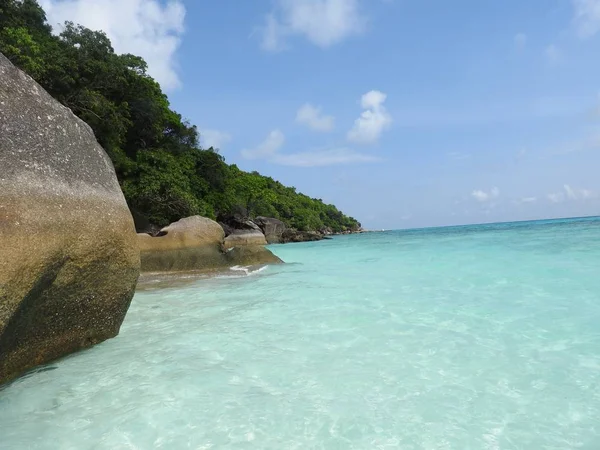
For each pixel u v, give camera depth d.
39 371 4.30
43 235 3.93
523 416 3.24
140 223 27.16
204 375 4.12
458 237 30.33
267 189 69.81
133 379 4.06
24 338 4.13
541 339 4.95
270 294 8.55
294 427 3.12
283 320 6.23
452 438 2.96
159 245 13.09
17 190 3.82
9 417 3.35
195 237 13.70
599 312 6.00
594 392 3.59
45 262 3.93
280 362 4.44
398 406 3.42
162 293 9.19
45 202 4.06
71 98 22.95
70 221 4.29
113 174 5.44
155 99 33.62
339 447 2.87
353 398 3.57
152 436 3.03
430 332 5.35
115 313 5.24
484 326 5.54
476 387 3.74
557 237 21.89
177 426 3.16
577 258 11.95
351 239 47.06
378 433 3.03
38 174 4.12
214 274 12.41
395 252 19.05
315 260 17.22
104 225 4.75
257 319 6.36
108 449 2.88
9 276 3.56
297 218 66.44
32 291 3.84
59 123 4.68
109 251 4.80
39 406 3.53
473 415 3.27
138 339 5.38
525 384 3.77
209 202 37.84
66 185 4.43
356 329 5.60
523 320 5.74
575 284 8.11
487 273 10.05
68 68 23.59
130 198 26.72
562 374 3.95
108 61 27.92
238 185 56.31
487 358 4.41
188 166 36.34
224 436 3.02
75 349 4.85
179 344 5.14
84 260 4.46
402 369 4.18
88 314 4.82
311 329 5.67
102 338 5.21
